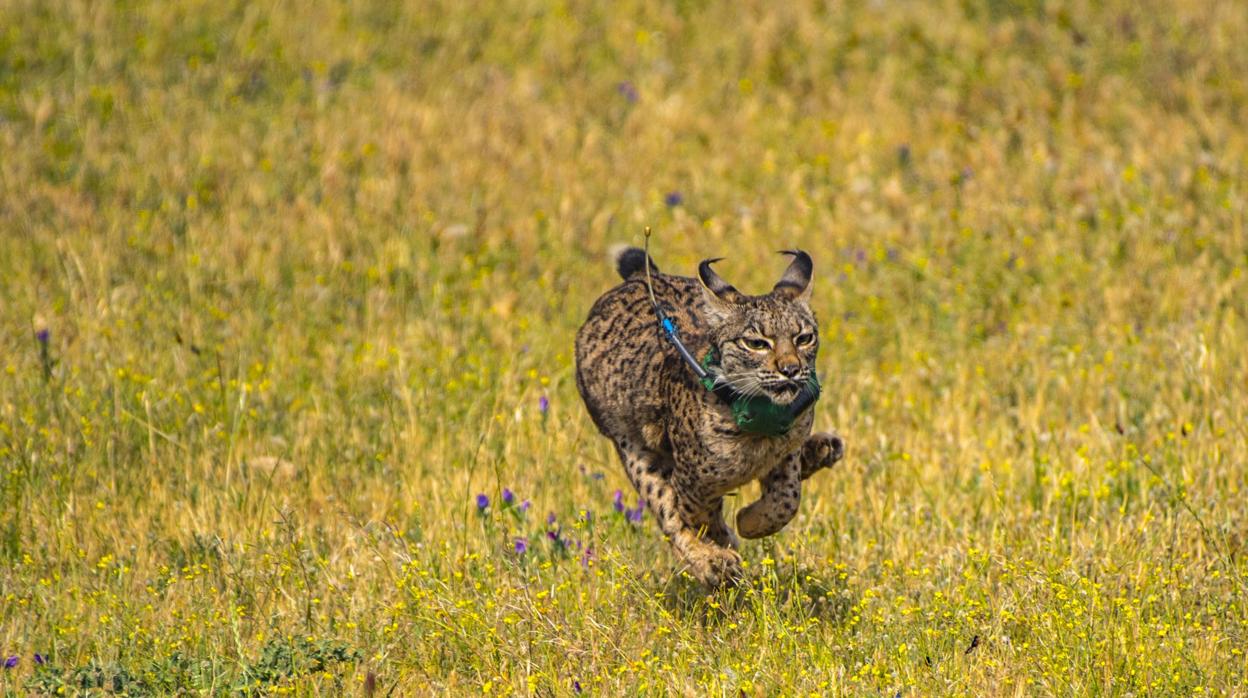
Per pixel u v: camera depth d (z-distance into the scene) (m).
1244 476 27.48
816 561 25.33
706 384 22.64
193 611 23.36
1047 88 50.41
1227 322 33.66
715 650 21.83
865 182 44.81
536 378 32.47
